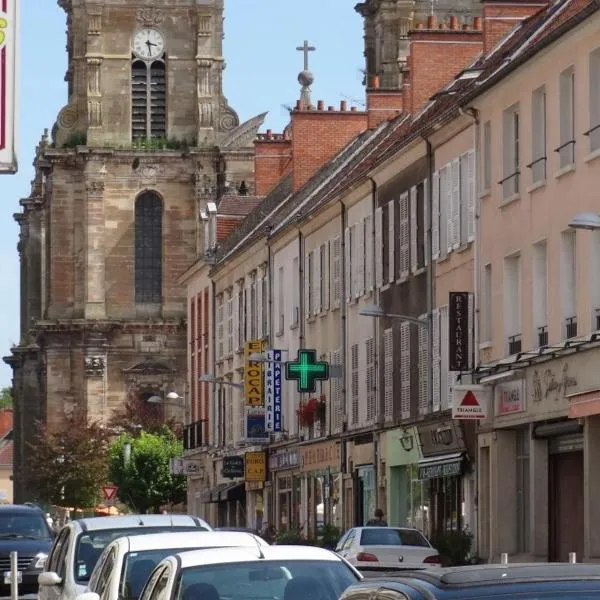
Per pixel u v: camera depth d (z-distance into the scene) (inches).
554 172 2237.9
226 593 950.4
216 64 7003.0
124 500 6067.9
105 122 6998.0
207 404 5064.0
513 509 2448.3
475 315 2541.8
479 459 2536.9
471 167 2573.8
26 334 7805.1
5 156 1266.0
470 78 2827.3
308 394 3715.6
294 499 3924.7
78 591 1258.0
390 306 3058.6
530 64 2308.1
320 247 3604.8
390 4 6190.9
